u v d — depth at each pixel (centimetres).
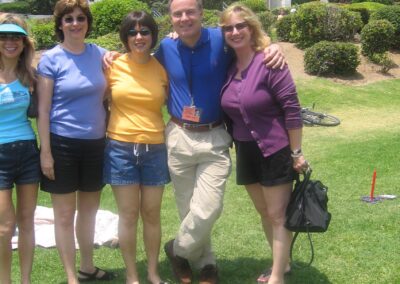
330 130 936
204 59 354
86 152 361
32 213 363
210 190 359
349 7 1697
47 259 448
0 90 340
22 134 347
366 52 1360
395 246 445
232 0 2112
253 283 397
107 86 363
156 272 391
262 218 388
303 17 1396
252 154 358
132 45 352
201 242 367
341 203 564
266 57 337
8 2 3797
